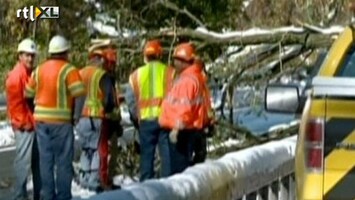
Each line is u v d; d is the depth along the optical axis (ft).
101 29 120.47
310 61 117.19
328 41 113.09
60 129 78.84
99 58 91.61
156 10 120.06
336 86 43.24
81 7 122.01
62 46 78.18
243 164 66.90
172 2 122.21
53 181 79.51
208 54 117.60
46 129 78.79
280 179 76.84
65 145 79.15
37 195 82.23
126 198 48.96
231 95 116.16
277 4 127.95
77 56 119.14
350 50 46.16
